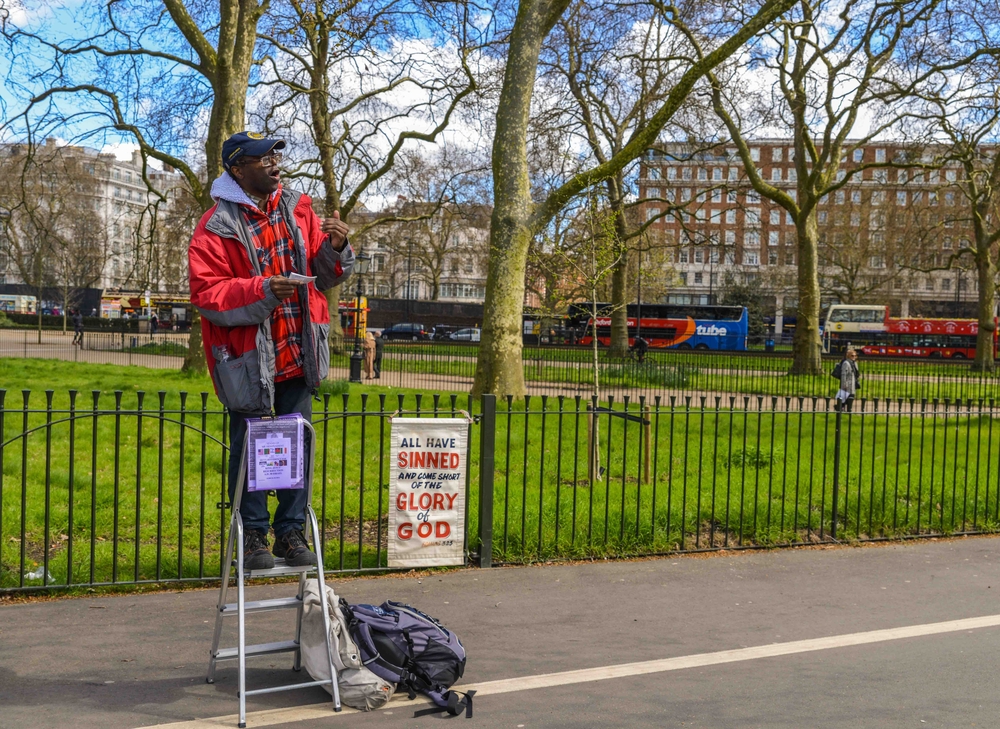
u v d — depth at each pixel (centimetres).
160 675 481
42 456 1126
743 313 6519
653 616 606
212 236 418
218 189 423
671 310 6581
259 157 420
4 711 426
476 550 743
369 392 2022
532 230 1738
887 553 803
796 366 3550
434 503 693
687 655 531
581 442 1349
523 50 1706
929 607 642
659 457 1237
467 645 539
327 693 463
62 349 4097
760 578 710
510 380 1744
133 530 793
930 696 475
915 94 2664
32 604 598
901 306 7706
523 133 1731
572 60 2980
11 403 1644
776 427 1661
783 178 9244
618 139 3341
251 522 445
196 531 793
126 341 4784
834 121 3359
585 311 1808
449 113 2903
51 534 769
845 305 6481
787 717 444
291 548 446
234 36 2264
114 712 430
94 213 6284
